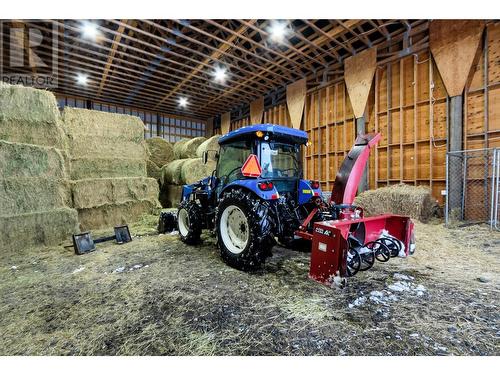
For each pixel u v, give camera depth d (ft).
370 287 7.06
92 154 16.72
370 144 9.24
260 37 21.45
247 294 6.81
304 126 27.27
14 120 12.44
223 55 23.30
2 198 11.18
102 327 5.47
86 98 33.91
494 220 14.47
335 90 23.88
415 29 18.21
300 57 23.39
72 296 6.93
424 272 8.13
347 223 7.47
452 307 5.96
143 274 8.42
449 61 16.37
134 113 38.91
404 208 16.34
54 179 13.10
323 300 6.39
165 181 26.30
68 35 19.39
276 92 30.53
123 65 25.09
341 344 4.79
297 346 4.77
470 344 4.70
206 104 36.47
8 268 9.21
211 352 4.67
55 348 4.86
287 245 10.43
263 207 8.39
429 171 17.90
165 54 23.67
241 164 10.46
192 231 11.81
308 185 10.32
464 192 16.02
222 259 9.58
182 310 6.08
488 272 8.10
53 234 12.58
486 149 14.35
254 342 4.90
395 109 19.79
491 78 15.11
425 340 4.83
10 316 5.97
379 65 20.44
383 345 4.74
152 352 4.71
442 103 17.24
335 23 18.51
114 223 17.01
